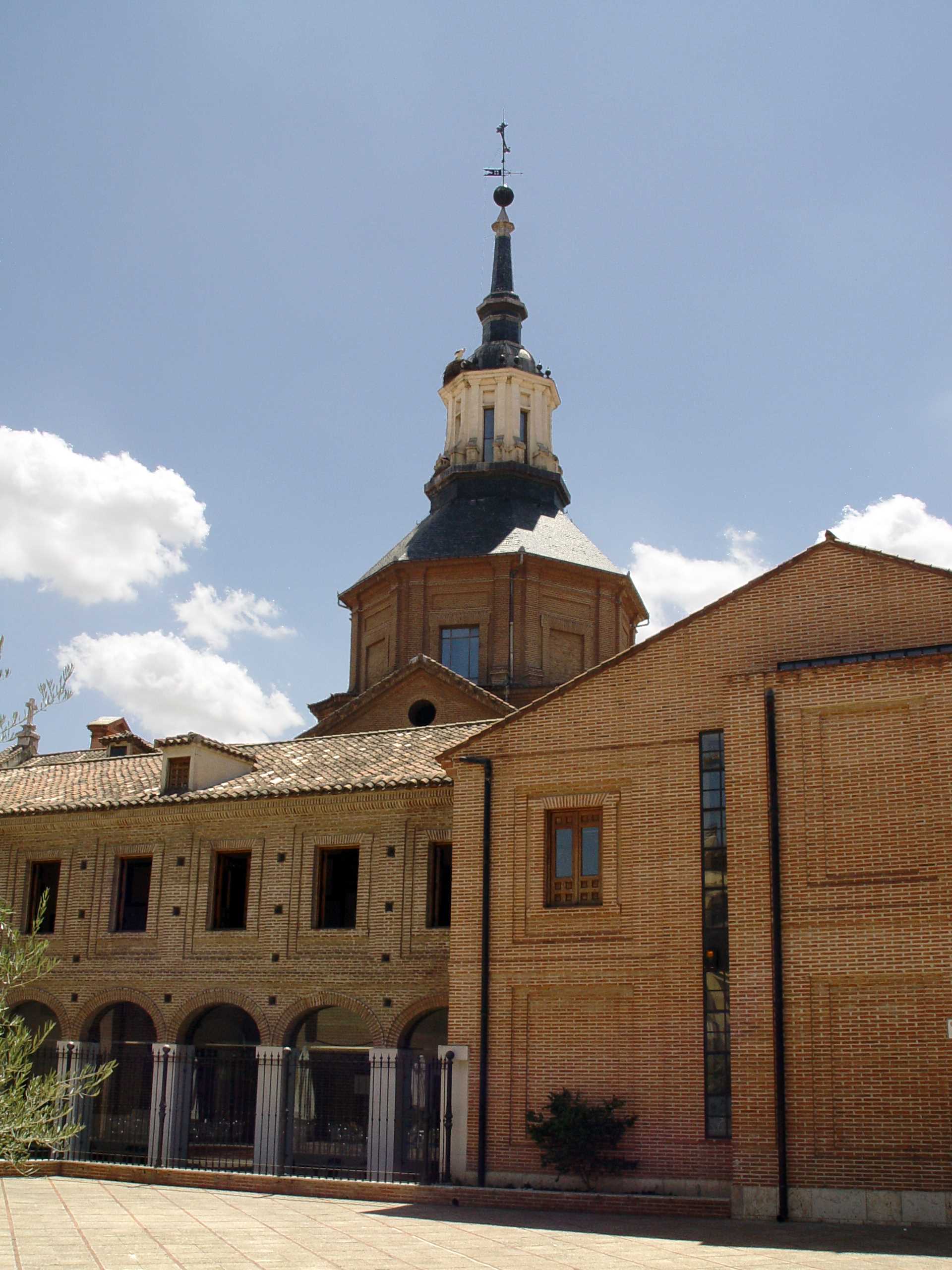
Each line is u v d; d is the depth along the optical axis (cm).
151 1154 2727
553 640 4041
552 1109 2142
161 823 2972
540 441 4547
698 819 2170
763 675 2073
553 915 2252
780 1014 1919
